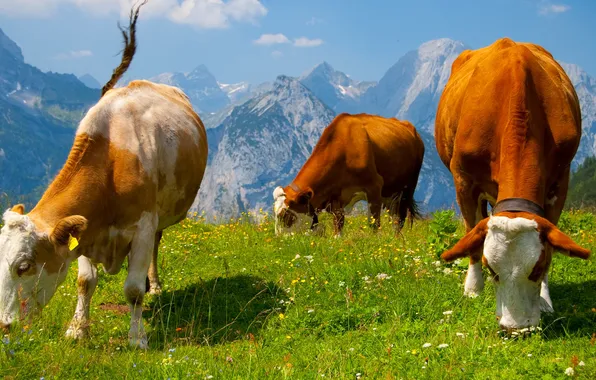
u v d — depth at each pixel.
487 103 7.30
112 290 9.58
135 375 5.48
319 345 6.43
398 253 9.60
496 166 7.14
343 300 7.75
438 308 7.18
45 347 6.14
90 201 7.18
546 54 9.22
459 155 7.57
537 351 5.67
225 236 12.70
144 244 7.52
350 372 5.49
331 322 7.09
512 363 5.35
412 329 6.47
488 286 7.57
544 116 7.07
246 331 7.18
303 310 7.60
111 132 7.54
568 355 5.48
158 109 8.45
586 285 7.83
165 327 7.82
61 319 7.74
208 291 9.10
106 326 7.83
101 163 7.34
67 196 7.09
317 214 14.02
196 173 9.05
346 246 10.67
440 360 5.58
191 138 8.94
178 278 9.95
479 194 7.71
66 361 5.80
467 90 7.84
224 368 5.57
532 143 6.66
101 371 5.64
